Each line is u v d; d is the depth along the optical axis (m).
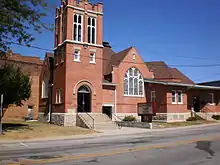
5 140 20.97
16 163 10.90
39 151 14.70
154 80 42.03
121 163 10.77
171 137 21.19
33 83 49.25
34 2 21.58
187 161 11.22
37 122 40.47
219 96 47.03
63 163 10.80
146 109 33.38
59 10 39.19
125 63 41.06
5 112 46.53
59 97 36.25
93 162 10.97
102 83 37.66
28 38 22.62
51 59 42.47
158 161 11.22
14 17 20.98
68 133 26.02
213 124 35.41
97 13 38.03
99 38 37.78
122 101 39.94
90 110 35.88
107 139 21.42
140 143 17.55
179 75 46.53
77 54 35.97
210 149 14.33
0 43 21.81
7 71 28.98
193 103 44.84
